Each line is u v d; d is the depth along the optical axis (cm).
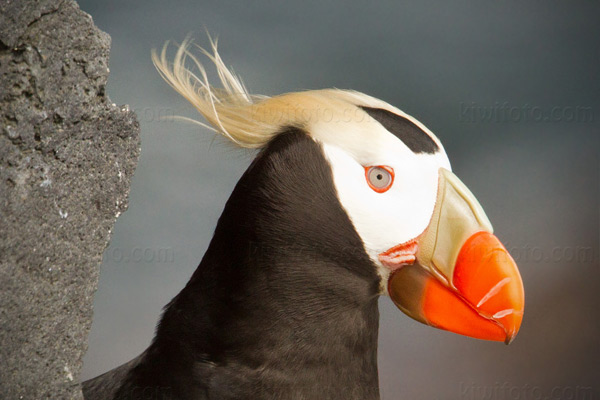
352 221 274
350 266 274
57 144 267
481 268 274
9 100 266
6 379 267
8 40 266
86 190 269
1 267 267
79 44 267
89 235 269
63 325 269
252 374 274
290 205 274
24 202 267
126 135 270
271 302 274
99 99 269
